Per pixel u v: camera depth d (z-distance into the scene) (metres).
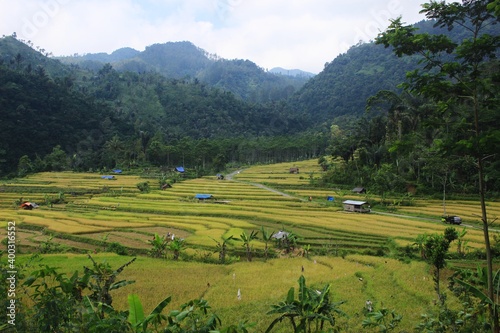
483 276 19.05
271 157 188.50
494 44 14.98
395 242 51.81
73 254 46.38
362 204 75.94
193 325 12.80
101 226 63.72
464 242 47.53
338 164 122.88
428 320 19.09
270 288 32.59
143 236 58.81
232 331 14.06
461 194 79.31
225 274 37.97
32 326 13.50
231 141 179.00
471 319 17.31
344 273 38.09
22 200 89.94
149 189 107.38
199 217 72.50
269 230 61.59
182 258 46.16
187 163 163.62
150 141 165.25
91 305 13.09
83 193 102.94
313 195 93.94
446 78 17.25
